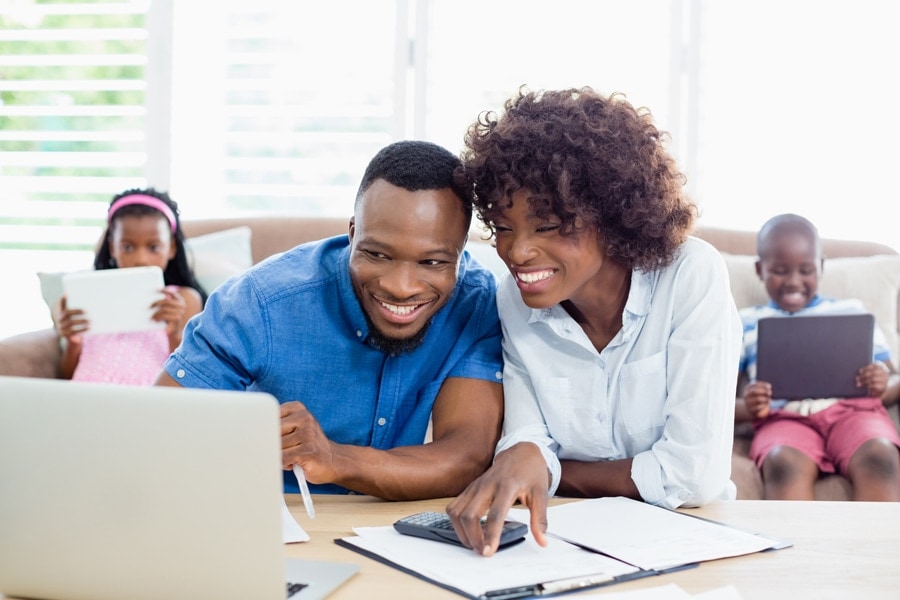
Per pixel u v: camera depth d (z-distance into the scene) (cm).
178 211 264
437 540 104
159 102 308
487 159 122
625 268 132
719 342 127
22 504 88
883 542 106
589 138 121
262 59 304
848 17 282
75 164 316
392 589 91
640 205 123
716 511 119
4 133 317
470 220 129
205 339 138
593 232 125
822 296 252
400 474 123
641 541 104
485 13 296
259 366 141
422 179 123
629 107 130
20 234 322
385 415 146
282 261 146
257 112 305
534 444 113
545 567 96
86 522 87
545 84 296
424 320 130
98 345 238
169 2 304
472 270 151
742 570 97
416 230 121
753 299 256
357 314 139
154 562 86
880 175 283
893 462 214
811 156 287
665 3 289
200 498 83
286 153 313
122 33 309
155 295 239
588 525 110
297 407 117
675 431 127
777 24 286
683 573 96
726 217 294
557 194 119
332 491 146
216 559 84
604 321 137
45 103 322
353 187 303
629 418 136
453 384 144
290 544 104
